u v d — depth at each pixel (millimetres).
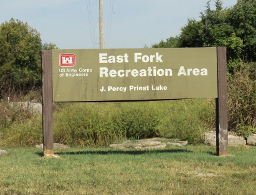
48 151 9961
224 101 10180
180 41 44156
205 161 9383
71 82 9867
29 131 13609
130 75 10000
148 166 8922
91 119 13484
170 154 10430
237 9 33062
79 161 9484
